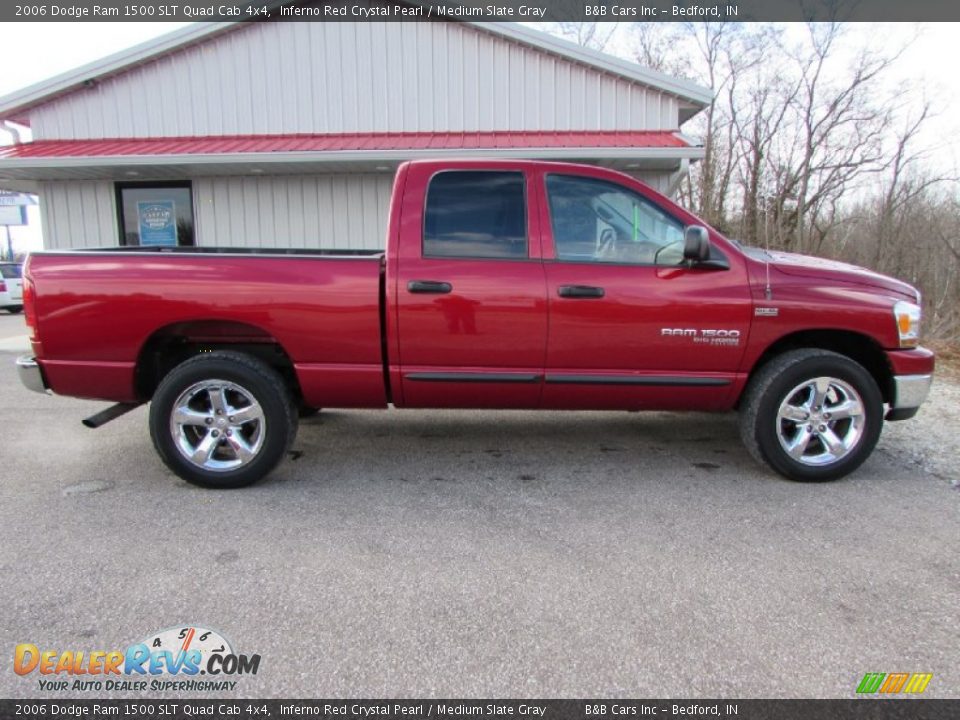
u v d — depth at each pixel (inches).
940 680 85.1
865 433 153.1
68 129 390.6
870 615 99.6
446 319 148.1
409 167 152.7
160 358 161.2
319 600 103.9
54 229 400.5
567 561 116.9
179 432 151.1
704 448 185.8
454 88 382.9
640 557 118.4
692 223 150.3
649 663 88.5
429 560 117.3
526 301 147.5
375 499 147.0
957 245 577.6
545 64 378.9
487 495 149.5
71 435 203.3
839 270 154.9
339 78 383.9
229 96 386.3
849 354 164.4
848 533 128.2
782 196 761.6
